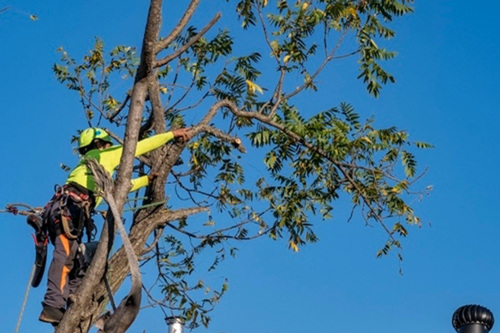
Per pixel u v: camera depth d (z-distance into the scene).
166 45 10.73
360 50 14.25
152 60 10.48
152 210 11.50
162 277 15.95
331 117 14.29
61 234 10.44
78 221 10.49
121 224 9.70
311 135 13.94
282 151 14.68
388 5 14.21
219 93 14.99
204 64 15.27
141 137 13.25
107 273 10.51
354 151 14.31
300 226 15.12
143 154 11.59
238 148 12.01
